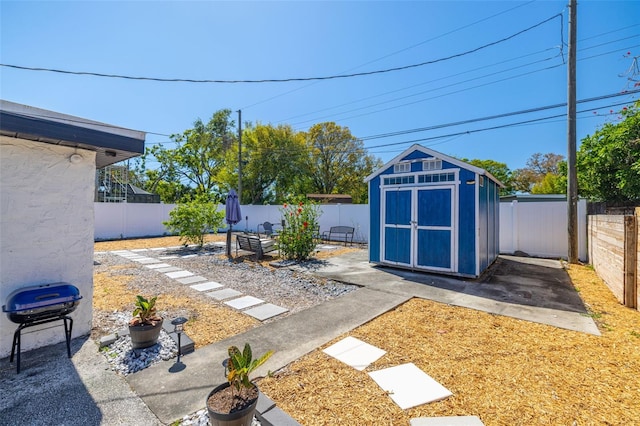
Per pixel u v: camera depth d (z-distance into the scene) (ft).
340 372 8.57
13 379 8.28
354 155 87.30
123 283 19.38
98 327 12.10
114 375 8.48
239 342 10.60
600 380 8.11
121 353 9.74
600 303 14.92
